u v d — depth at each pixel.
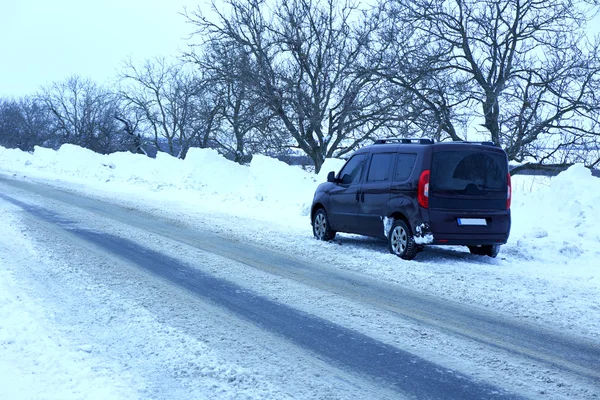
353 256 10.56
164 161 27.92
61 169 33.56
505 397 4.46
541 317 6.84
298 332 6.03
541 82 18.77
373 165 11.39
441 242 10.10
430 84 19.50
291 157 25.59
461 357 5.36
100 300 7.03
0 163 38.62
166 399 4.23
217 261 9.85
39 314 6.29
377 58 20.67
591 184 13.41
